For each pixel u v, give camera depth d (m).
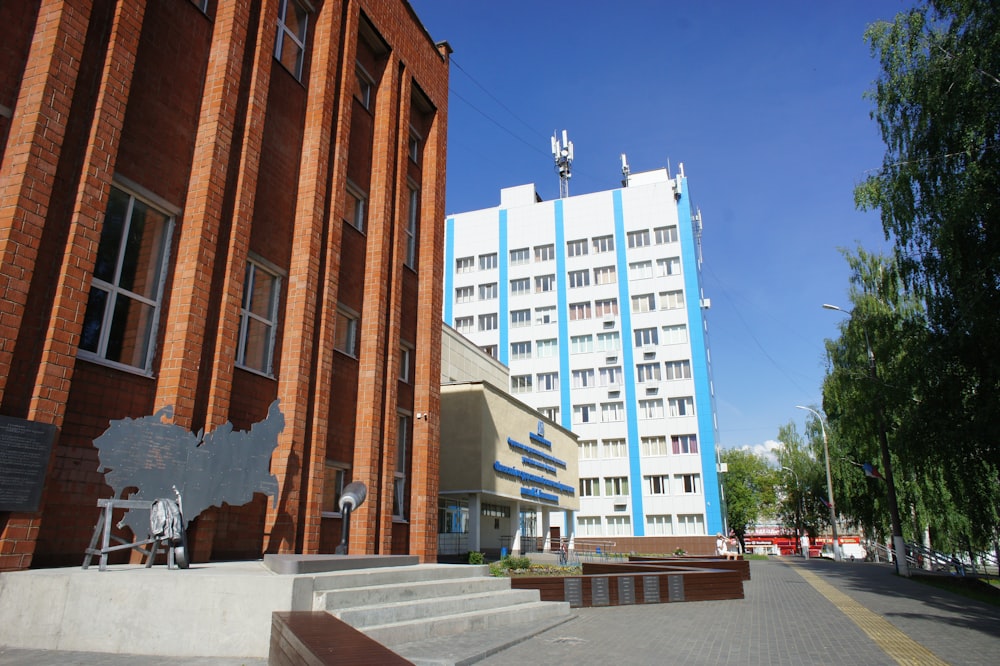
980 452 16.08
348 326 14.27
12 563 6.42
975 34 14.87
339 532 12.88
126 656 5.70
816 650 7.65
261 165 11.54
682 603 13.35
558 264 55.78
